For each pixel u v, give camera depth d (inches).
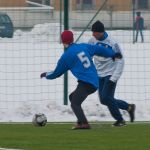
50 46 2598.4
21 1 3430.1
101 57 1320.1
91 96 1785.2
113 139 1132.5
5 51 2588.6
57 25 2610.7
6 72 2237.9
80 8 3137.3
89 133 1211.9
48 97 1863.9
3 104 1748.3
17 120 1455.5
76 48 1264.8
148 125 1347.2
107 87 1321.4
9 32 2768.2
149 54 2650.1
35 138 1144.2
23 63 2407.7
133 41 2815.0
